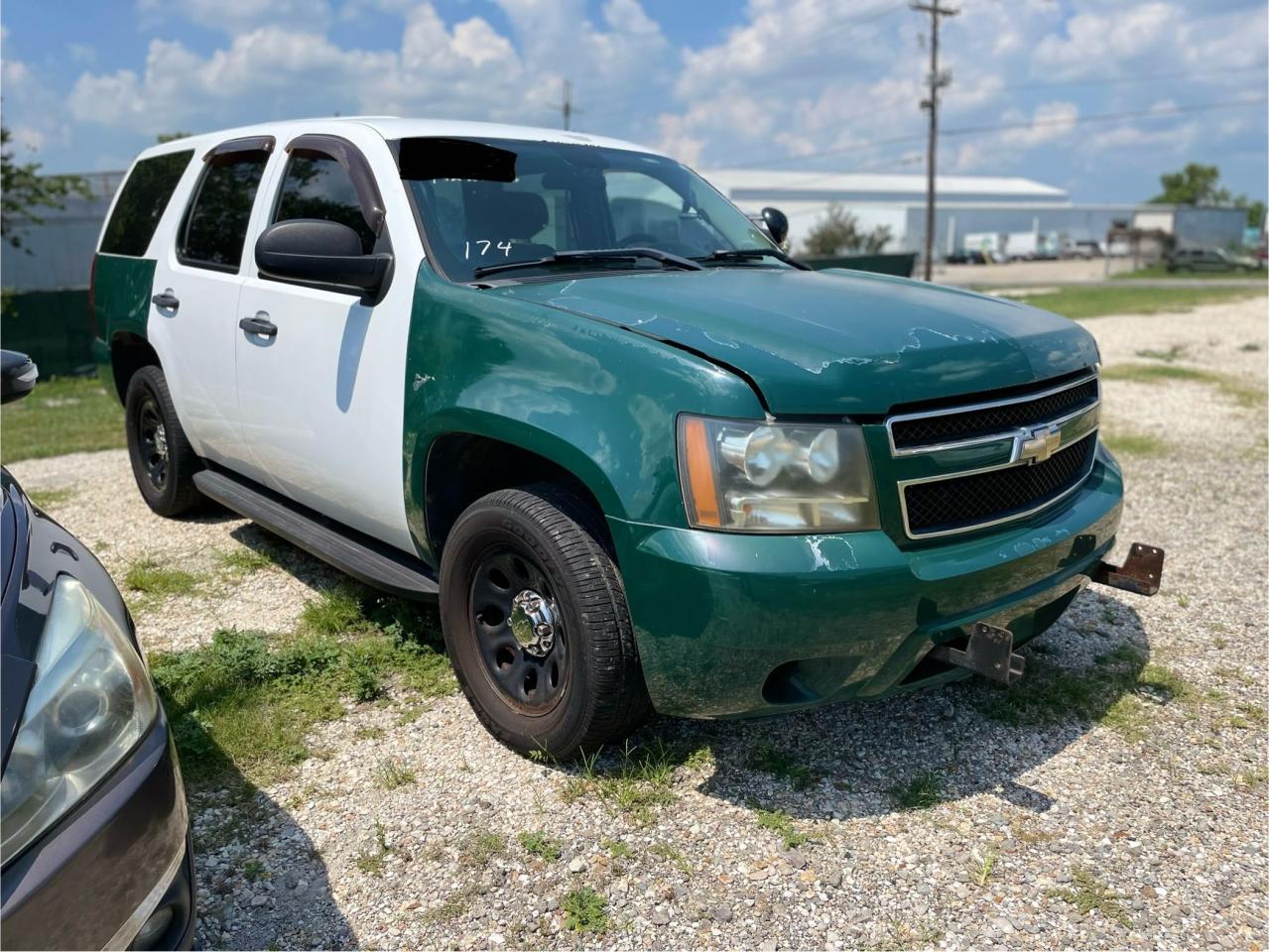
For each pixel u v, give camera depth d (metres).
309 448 3.69
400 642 3.75
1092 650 3.86
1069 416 2.97
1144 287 36.44
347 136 3.70
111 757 1.79
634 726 2.87
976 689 3.50
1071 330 3.18
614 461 2.55
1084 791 2.91
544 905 2.41
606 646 2.66
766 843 2.64
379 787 2.87
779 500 2.42
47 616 1.85
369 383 3.32
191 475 4.99
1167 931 2.35
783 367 2.47
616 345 2.64
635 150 4.27
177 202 4.70
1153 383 10.73
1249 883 2.52
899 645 2.53
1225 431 8.10
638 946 2.28
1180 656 3.82
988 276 51.78
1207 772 3.02
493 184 3.56
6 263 30.39
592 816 2.74
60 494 6.04
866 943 2.30
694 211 4.08
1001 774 2.99
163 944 1.85
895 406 2.52
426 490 3.20
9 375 2.52
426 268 3.20
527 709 2.99
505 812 2.76
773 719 3.27
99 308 5.33
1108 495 3.17
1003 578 2.67
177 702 3.26
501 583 3.07
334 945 2.28
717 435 2.43
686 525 2.46
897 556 2.48
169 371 4.59
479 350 2.94
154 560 4.71
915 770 3.00
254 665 3.46
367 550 3.66
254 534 5.10
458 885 2.47
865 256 28.17
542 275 3.29
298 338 3.64
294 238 3.16
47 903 1.60
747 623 2.40
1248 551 5.07
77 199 31.38
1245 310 22.09
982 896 2.46
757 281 3.31
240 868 2.52
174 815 1.87
